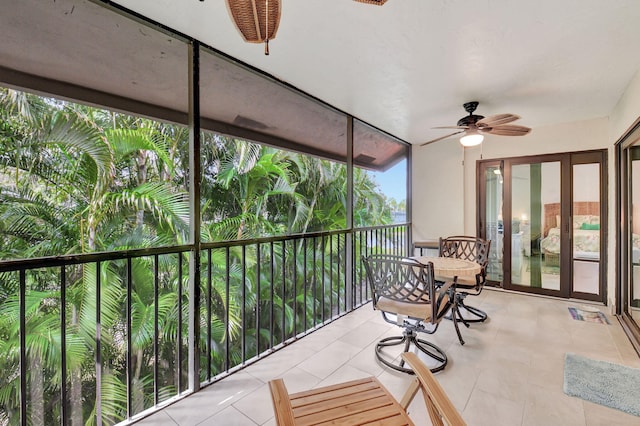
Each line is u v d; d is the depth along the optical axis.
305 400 1.36
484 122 2.83
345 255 3.61
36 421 3.08
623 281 3.26
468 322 3.18
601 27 1.90
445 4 1.69
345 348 2.63
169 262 4.02
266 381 2.14
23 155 3.40
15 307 3.20
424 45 2.12
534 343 2.73
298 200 5.72
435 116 3.69
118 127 4.14
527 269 4.35
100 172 3.76
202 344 4.25
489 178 4.63
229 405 1.89
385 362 2.37
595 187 3.87
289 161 5.80
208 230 4.59
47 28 2.06
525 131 3.05
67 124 3.58
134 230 3.90
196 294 2.03
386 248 4.52
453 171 4.89
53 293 3.34
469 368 2.31
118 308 3.63
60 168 3.59
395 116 3.69
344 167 6.66
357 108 3.41
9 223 3.32
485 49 2.17
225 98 3.34
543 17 1.80
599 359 2.43
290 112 3.85
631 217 3.06
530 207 4.32
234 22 1.32
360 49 2.17
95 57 2.35
